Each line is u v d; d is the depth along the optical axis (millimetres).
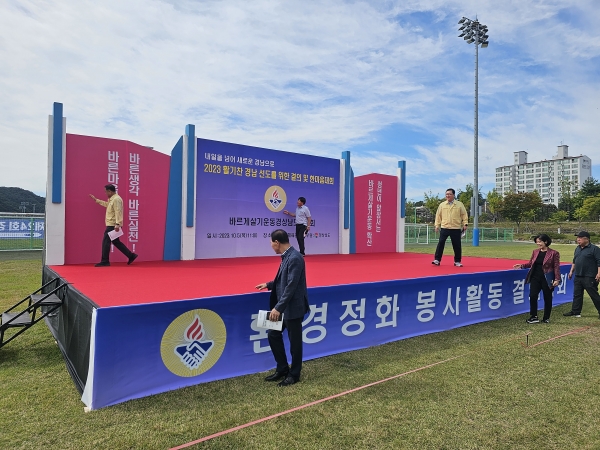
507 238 35844
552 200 98562
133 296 3805
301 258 3576
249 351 3838
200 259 8664
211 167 8922
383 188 12070
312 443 2574
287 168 10117
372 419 2914
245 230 9422
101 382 2975
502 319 6465
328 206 10914
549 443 2660
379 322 4938
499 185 110688
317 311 4355
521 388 3551
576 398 3363
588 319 6465
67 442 2510
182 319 3396
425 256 10258
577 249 6836
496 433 2766
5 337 4820
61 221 7105
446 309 5742
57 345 4523
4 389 3301
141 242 8070
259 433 2676
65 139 7184
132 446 2482
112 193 6973
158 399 3148
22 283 8188
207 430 2695
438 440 2656
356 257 9852
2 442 2494
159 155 8258
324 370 3924
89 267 6680
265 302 3939
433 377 3760
